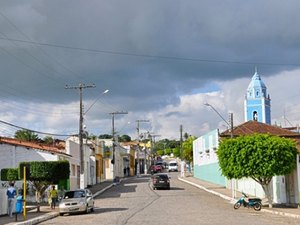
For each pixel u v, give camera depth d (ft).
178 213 95.20
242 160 107.65
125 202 128.47
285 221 79.77
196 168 253.24
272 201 117.39
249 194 145.07
